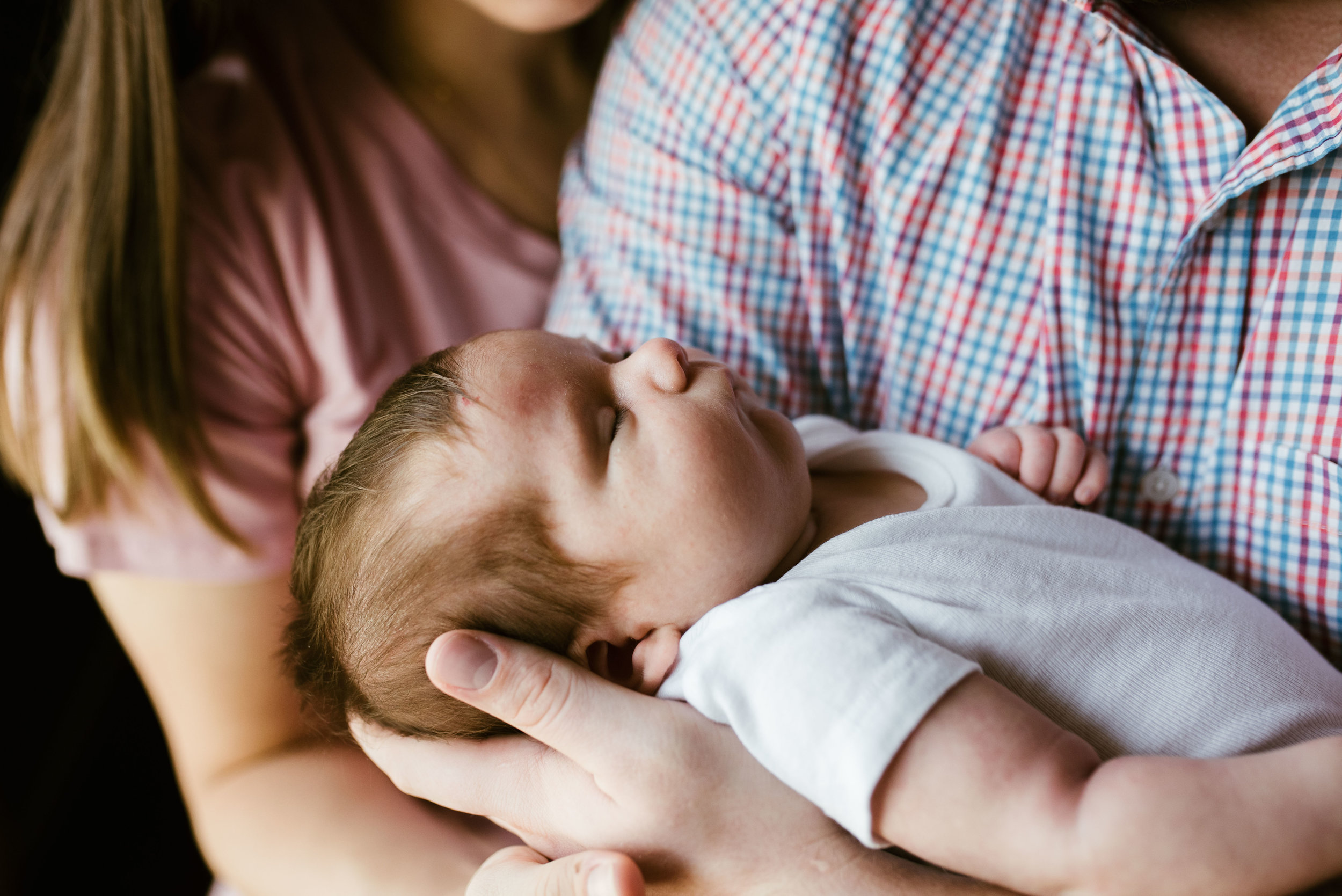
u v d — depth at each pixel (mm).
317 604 777
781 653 623
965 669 595
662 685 706
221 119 1094
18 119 1409
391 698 748
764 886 657
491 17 1146
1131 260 807
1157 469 832
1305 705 668
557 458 717
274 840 1014
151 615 1070
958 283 878
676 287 986
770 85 933
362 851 989
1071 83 824
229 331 1063
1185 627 680
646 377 750
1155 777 559
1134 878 548
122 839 1618
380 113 1186
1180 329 802
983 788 567
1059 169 817
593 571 714
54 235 997
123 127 943
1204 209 749
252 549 1071
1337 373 729
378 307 1158
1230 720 653
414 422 748
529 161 1316
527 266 1276
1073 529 737
